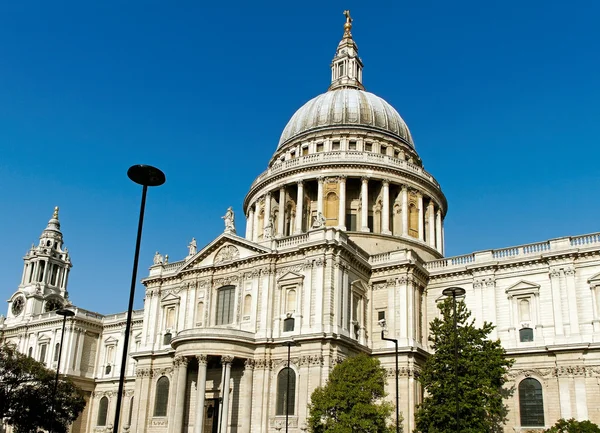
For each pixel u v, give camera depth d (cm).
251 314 7062
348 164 9325
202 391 6450
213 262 7706
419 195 9656
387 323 7319
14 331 11800
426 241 9738
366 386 5556
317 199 9425
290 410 6394
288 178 9600
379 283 7550
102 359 10912
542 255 7081
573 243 7062
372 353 7144
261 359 6719
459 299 7550
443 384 5588
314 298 6694
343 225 9006
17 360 7794
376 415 5419
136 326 10625
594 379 6384
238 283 7350
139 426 7538
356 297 7256
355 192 9544
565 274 6906
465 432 5297
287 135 10919
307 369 6353
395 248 8950
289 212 9700
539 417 6612
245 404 6569
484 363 5644
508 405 6794
